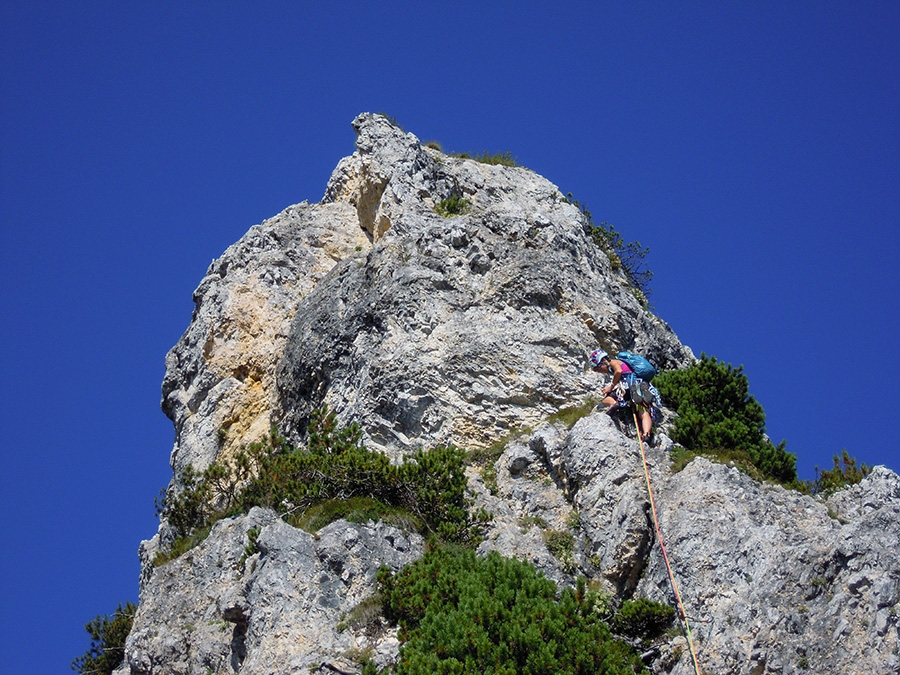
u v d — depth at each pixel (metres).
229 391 33.34
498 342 29.16
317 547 24.34
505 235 31.75
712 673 21.97
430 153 36.81
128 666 27.22
